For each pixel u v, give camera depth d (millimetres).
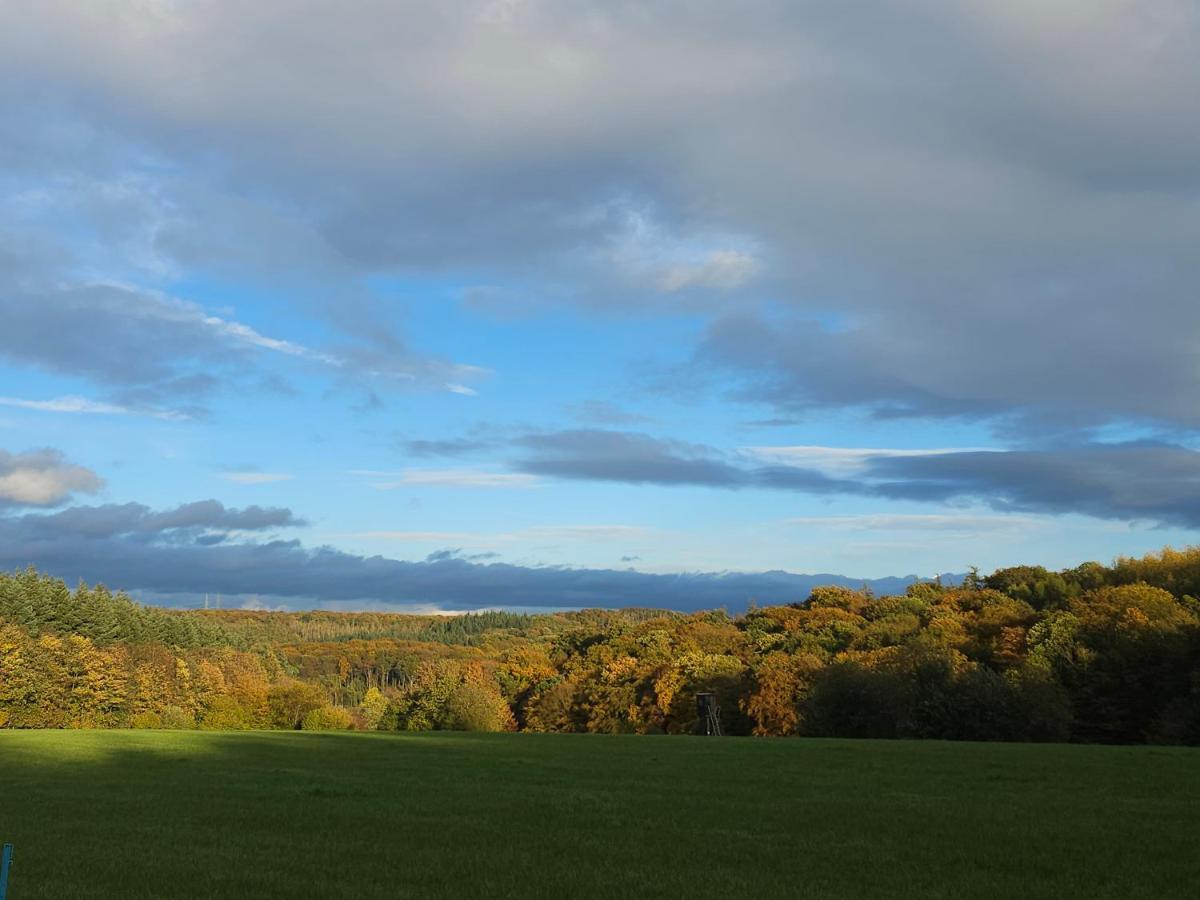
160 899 13273
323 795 26297
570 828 20172
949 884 14461
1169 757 39469
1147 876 15109
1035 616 103312
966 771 33688
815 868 15758
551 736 57469
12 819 21422
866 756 40625
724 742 50844
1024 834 19328
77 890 13875
